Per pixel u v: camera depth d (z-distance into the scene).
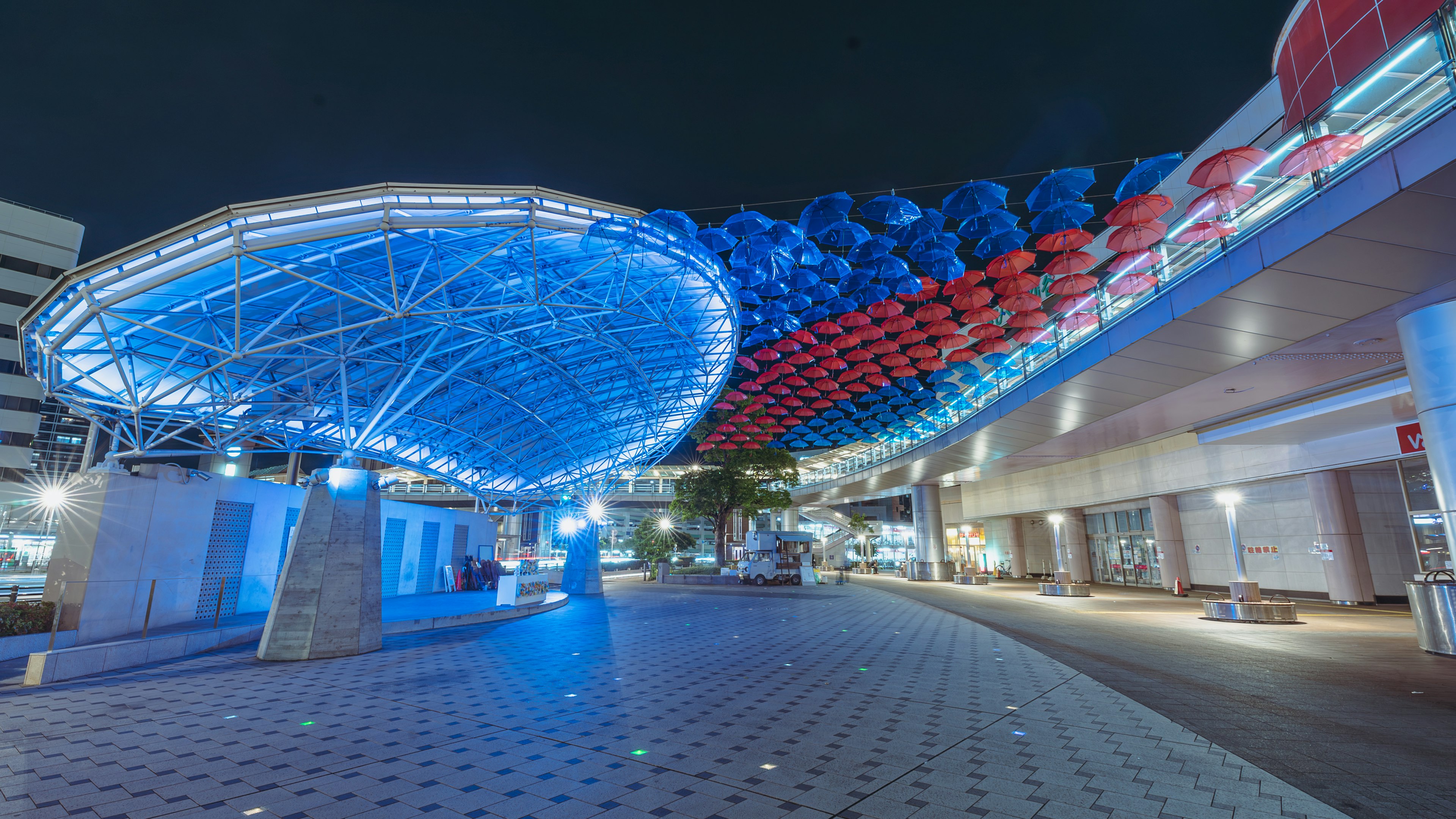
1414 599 12.96
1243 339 15.30
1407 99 10.13
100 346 14.88
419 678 10.52
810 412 34.69
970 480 48.25
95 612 13.88
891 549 89.00
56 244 57.31
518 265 16.39
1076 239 14.61
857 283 19.77
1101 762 6.09
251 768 5.98
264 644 12.37
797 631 17.20
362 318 17.09
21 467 55.03
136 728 7.35
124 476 14.87
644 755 6.36
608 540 96.75
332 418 23.27
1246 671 10.91
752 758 6.28
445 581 31.17
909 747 6.62
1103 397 21.12
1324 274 11.91
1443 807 4.93
